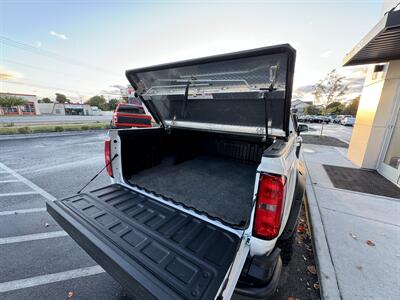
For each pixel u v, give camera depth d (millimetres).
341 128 19531
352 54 4160
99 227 1323
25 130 10352
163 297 869
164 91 2068
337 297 1447
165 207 1595
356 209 2756
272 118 1967
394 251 1935
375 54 4020
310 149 7430
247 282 1123
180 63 1476
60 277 1678
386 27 2715
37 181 3848
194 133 3223
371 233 2215
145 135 2363
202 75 1609
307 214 2799
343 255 1870
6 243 2086
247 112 2080
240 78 1488
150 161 2502
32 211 2738
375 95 4707
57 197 3180
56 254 1943
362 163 4820
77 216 1435
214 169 2719
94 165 5031
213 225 1369
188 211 1518
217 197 1876
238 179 2369
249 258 1160
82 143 8352
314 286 1646
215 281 943
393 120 4367
